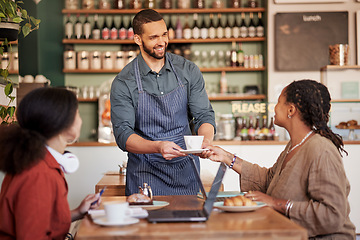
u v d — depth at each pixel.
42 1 5.34
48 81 5.15
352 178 4.22
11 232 1.56
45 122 1.58
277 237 1.41
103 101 5.99
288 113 2.00
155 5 6.31
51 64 5.81
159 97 2.56
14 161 1.51
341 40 6.12
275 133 4.27
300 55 6.14
